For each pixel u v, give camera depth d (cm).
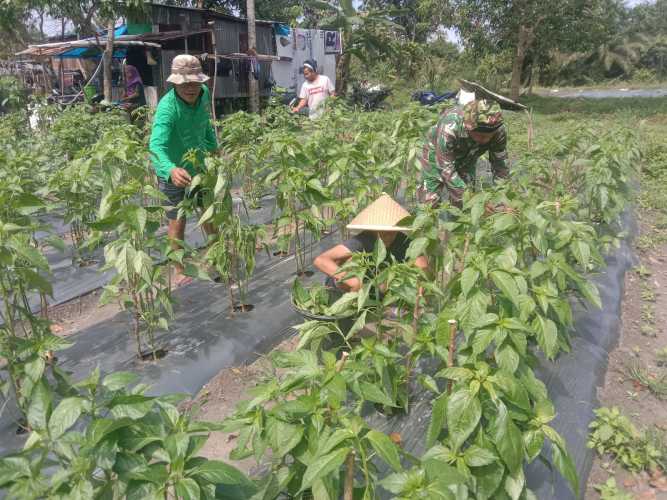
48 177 591
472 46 3009
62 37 1977
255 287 521
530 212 310
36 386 236
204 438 190
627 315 521
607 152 588
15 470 176
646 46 5778
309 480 171
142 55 1758
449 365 246
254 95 1631
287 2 2955
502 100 414
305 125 769
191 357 412
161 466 176
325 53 2155
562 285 312
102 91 1602
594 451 340
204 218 409
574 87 5666
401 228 343
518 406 211
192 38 1747
